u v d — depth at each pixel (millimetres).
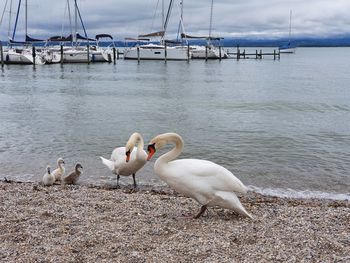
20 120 24000
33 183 12281
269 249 6590
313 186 12625
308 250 6551
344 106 31094
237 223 7875
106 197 9797
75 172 12336
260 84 48688
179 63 85812
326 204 10445
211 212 8648
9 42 75000
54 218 8062
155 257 6297
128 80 51688
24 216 8094
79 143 18219
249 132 21016
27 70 65562
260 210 8867
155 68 73312
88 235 7145
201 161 8031
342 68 84438
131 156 11625
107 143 18297
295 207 9250
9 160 15227
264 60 116625
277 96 37094
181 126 22547
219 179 7719
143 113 27000
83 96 36000
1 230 7395
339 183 12969
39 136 19562
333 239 7035
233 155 16375
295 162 15430
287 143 18625
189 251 6484
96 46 87562
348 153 16891
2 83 46469
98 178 13039
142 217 8211
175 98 35031
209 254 6391
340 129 22078
